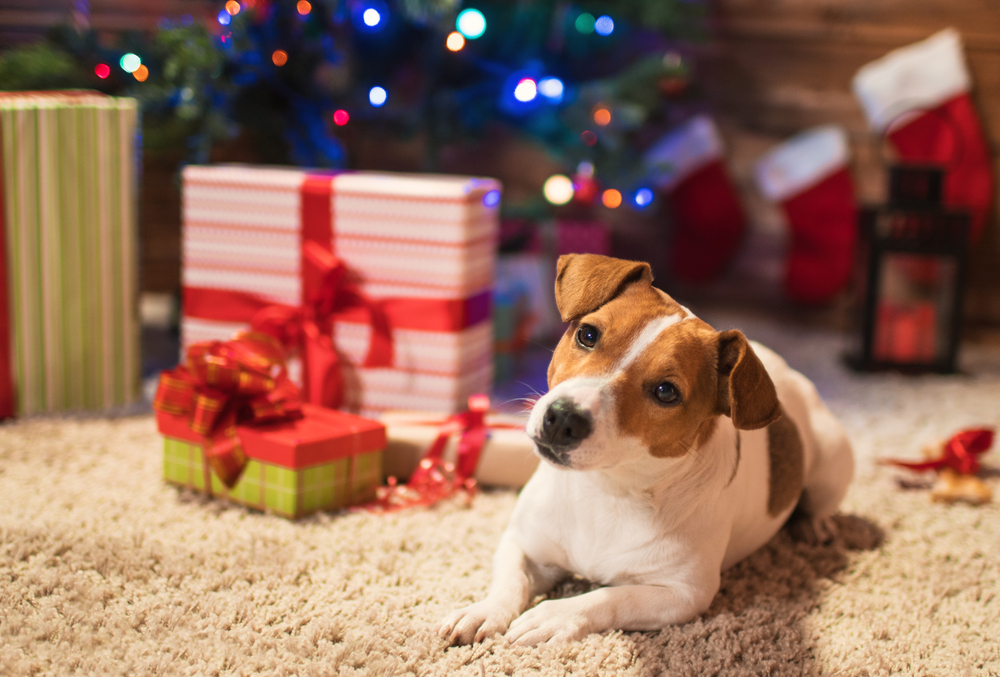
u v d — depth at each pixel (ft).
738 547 5.84
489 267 8.23
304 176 8.09
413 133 11.25
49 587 5.11
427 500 6.79
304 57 10.14
